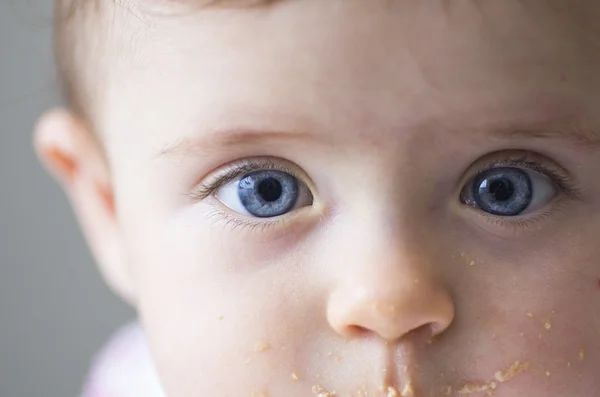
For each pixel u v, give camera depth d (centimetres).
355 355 21
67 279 35
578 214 22
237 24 21
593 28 21
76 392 35
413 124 20
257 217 22
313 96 20
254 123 21
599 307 22
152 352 24
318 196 21
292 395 21
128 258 25
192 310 22
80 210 29
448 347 21
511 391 21
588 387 22
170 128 22
